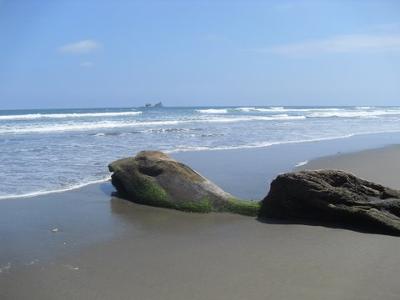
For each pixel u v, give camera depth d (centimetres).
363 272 762
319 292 687
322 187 1041
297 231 991
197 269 782
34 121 4875
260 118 5566
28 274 758
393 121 5100
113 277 749
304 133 3241
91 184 1423
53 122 4638
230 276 751
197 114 7162
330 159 1950
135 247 898
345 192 1034
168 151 2150
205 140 2678
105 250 878
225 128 3666
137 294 686
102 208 1178
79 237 952
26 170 1619
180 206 1173
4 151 2112
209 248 891
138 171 1260
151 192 1213
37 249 877
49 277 747
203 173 1609
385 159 1975
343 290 693
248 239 943
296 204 1067
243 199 1255
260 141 2653
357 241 919
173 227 1033
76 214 1120
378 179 1527
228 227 1031
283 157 2005
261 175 1585
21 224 1027
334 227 1016
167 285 717
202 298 671
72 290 699
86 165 1728
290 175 1067
